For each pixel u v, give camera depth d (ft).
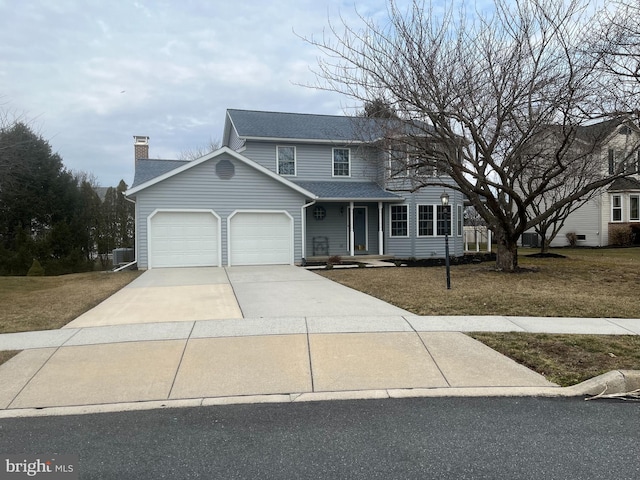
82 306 27.99
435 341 19.56
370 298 29.94
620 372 15.40
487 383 15.40
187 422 12.87
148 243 51.52
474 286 35.04
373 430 12.26
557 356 17.71
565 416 13.08
